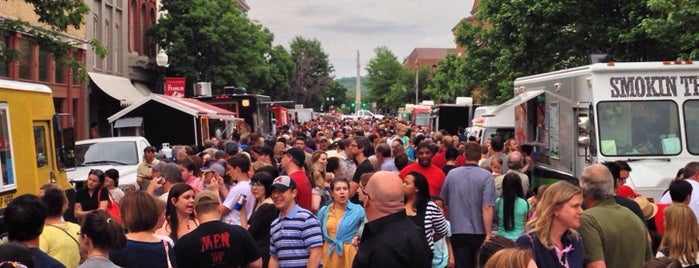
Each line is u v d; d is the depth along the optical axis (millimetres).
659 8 17141
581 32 22766
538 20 23328
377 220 5062
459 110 36594
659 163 12547
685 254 6273
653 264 4414
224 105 30766
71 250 6438
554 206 5195
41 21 18312
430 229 7453
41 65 30391
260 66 59406
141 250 5594
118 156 16938
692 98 12742
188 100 25500
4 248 4723
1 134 10406
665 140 12672
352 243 7441
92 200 10297
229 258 6035
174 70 48406
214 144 18484
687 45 17609
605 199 5895
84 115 35625
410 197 7500
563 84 14172
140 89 44469
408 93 112312
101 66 38344
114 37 40594
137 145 17312
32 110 11812
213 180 10305
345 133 28531
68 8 18438
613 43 21938
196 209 6145
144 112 22625
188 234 6051
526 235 5281
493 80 34312
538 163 15758
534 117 16172
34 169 11523
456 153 11461
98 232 5195
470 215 9250
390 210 5059
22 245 4812
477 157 9461
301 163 8953
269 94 74438
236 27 50875
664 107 12734
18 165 10953
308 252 7094
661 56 20906
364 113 109000
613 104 12719
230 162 9148
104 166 16422
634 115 12719
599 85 12727
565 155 14000
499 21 25609
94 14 37125
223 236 6035
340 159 12547
